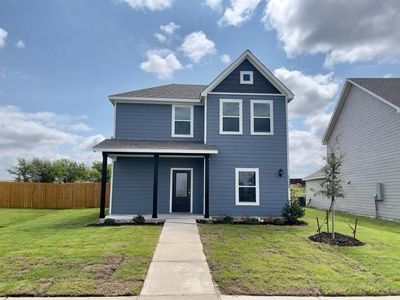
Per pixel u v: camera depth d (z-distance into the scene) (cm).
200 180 1459
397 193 1445
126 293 471
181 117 1492
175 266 603
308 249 753
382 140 1571
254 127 1393
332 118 2084
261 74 1425
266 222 1222
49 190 2097
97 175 2792
